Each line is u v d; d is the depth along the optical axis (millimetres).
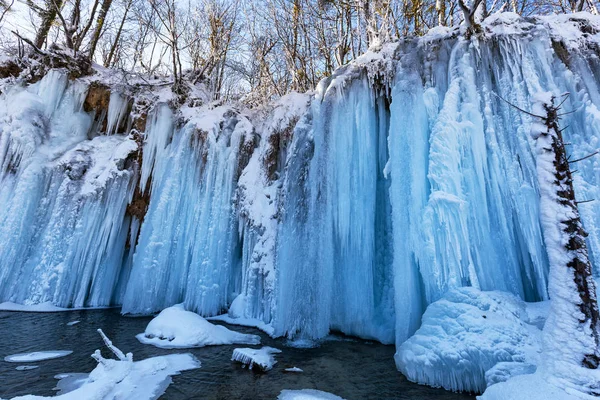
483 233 5531
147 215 10023
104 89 12141
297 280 7359
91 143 11336
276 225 9023
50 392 3977
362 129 7859
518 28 6637
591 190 5273
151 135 11117
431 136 6312
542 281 5137
